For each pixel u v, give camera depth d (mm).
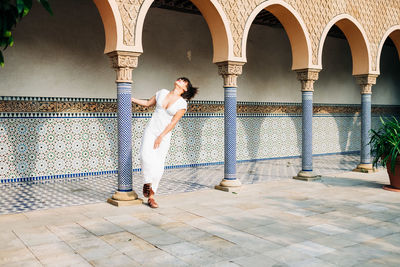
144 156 3920
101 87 5926
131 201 4105
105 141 6004
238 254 2652
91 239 2947
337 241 2943
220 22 4789
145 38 6336
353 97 9430
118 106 4145
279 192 4824
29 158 5367
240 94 7504
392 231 3209
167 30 6566
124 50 4000
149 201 4008
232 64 4883
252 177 5953
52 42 5473
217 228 3262
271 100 7969
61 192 4750
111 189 4957
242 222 3451
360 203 4230
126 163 4164
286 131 8258
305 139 5723
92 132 5875
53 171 5559
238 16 4902
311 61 5605
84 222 3428
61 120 5586
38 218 3564
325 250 2742
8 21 1582
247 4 4973
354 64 6609
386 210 3922
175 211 3840
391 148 4938
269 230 3215
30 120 5344
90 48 5801
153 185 3992
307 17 5566
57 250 2697
